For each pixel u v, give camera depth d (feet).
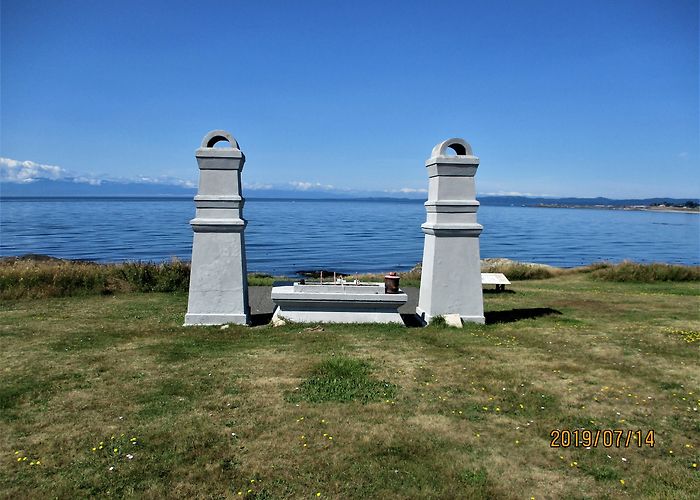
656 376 25.85
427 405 21.85
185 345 31.30
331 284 40.09
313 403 21.89
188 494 15.30
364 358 28.55
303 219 423.64
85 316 40.40
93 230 249.55
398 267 144.97
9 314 40.86
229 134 36.81
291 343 31.94
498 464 17.17
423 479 16.17
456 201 38.50
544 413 21.24
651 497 15.42
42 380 24.39
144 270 56.44
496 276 61.82
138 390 23.24
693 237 308.19
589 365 27.66
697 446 18.62
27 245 176.86
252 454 17.57
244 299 38.22
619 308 47.73
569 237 290.15
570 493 15.64
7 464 16.76
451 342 32.48
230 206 37.32
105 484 15.72
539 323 39.11
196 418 20.26
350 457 17.43
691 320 40.96
